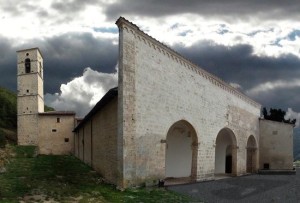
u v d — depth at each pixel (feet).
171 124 60.49
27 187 50.14
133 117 51.42
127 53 50.85
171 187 56.24
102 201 41.22
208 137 72.23
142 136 53.16
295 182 72.28
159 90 57.88
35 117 165.27
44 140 163.84
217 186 60.85
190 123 66.08
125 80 50.26
